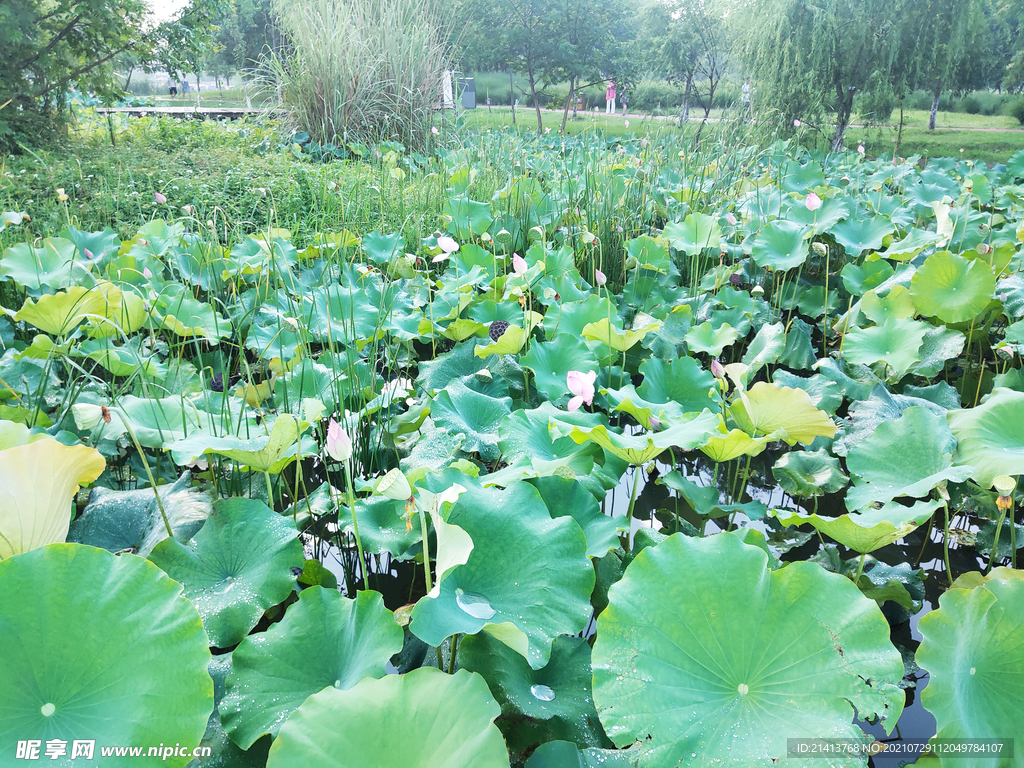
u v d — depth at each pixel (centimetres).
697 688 126
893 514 184
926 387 287
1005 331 306
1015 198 645
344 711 112
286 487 233
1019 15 1605
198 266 390
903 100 1282
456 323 310
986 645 138
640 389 277
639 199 557
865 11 1169
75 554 119
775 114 1188
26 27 780
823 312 392
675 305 386
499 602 150
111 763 106
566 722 139
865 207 527
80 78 871
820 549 219
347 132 946
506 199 545
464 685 116
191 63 966
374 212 591
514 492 169
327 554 219
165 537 174
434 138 1002
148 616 119
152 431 207
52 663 112
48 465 138
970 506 232
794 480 253
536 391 305
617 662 128
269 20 2602
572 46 1922
